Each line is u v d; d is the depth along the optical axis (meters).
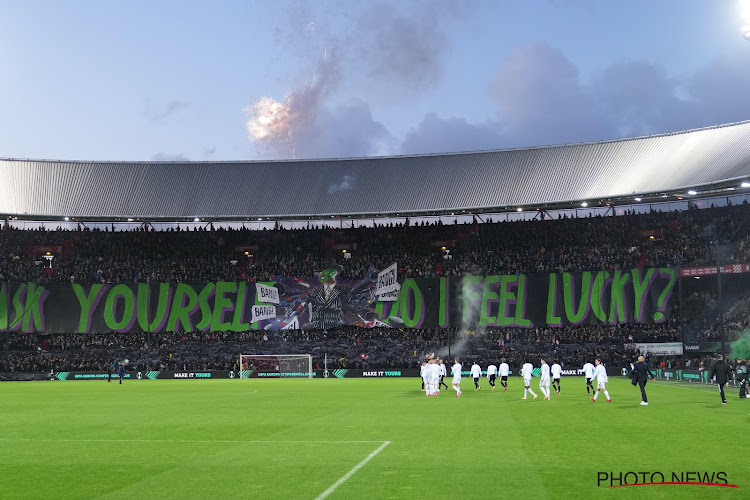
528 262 82.81
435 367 41.88
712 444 18.97
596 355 73.31
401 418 27.09
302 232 89.50
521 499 12.45
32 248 86.75
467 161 85.12
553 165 80.50
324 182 86.44
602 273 77.50
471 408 31.80
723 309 71.19
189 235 89.19
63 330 81.44
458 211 81.56
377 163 87.69
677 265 77.38
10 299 80.75
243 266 86.56
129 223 88.62
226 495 13.09
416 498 12.58
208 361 79.75
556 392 43.19
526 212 84.50
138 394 46.94
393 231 88.50
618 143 79.38
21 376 76.19
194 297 83.38
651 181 71.75
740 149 67.50
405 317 81.38
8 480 14.83
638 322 75.25
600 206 80.50
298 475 14.95
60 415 30.48
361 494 12.95
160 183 87.44
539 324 78.19
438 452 17.86
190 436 22.08
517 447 18.58
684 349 67.44
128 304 82.94
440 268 84.31
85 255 87.00
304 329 83.88
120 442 20.81
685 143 74.12
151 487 13.95
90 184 86.31
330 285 83.50
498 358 76.19
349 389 50.66
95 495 13.29
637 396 40.03
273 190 86.25
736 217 78.62
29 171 86.06
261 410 32.00
